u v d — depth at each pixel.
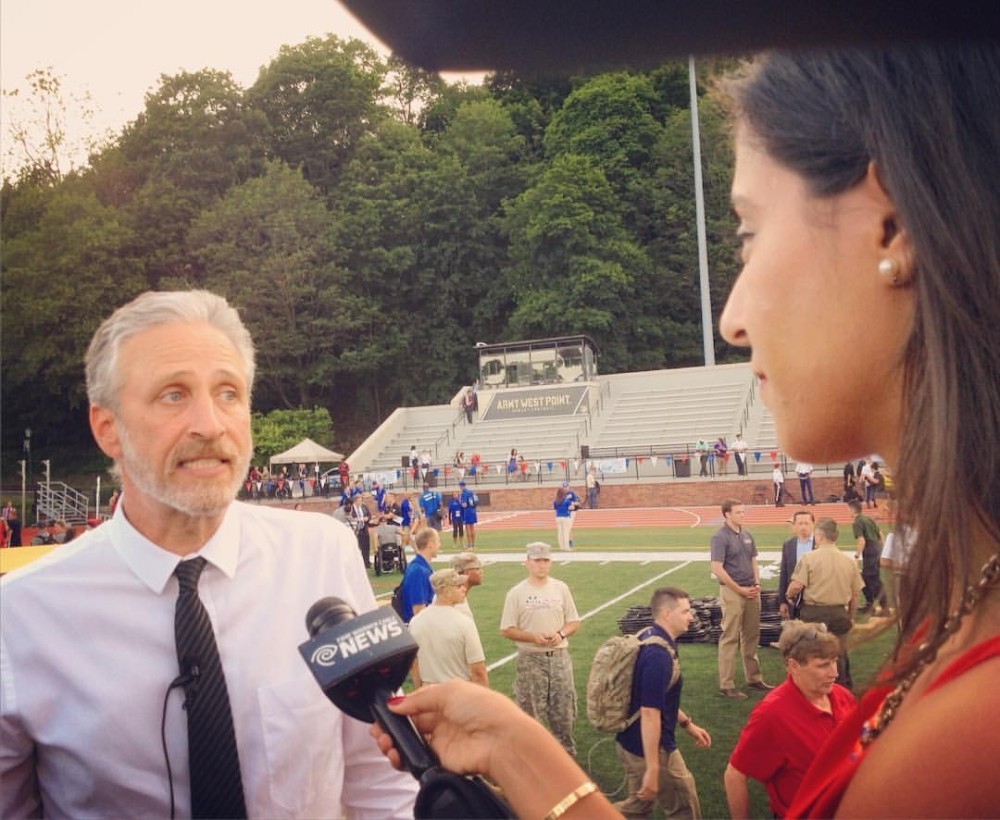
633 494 31.78
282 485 36.12
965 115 0.50
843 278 0.56
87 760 1.87
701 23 0.36
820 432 0.59
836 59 0.54
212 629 1.94
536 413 39.25
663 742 4.54
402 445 40.84
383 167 53.81
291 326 50.41
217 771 1.88
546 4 0.34
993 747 0.47
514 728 0.79
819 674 3.05
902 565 0.57
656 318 50.72
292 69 52.81
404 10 0.34
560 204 50.34
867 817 0.51
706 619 9.87
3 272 45.56
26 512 40.38
